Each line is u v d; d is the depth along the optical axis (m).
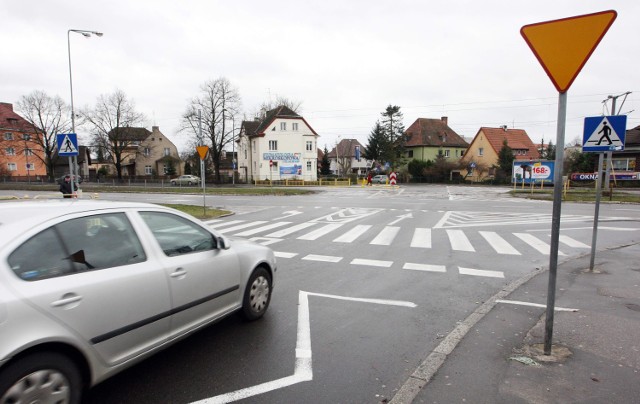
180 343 4.09
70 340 2.56
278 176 57.03
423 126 69.62
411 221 14.27
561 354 3.77
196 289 3.68
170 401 3.03
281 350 3.95
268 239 10.53
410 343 4.16
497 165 53.19
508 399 3.05
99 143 59.03
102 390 3.16
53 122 56.56
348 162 77.44
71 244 2.81
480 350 3.91
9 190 41.72
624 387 3.19
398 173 61.38
